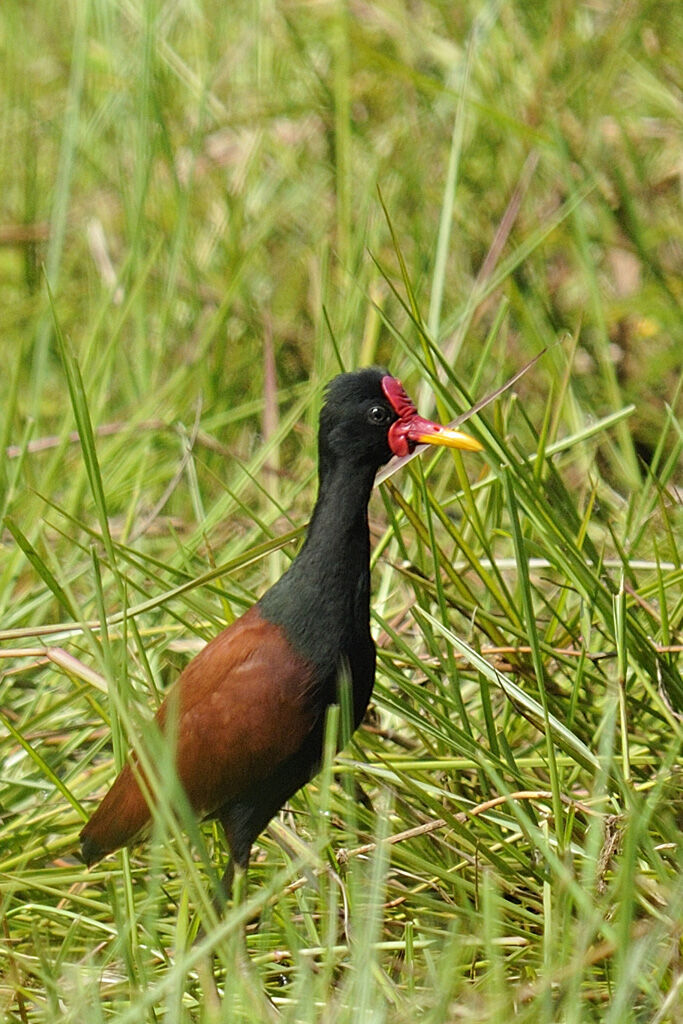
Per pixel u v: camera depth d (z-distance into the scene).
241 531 11.88
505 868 8.65
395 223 14.02
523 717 9.34
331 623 8.55
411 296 9.53
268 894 6.95
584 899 7.22
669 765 8.30
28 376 13.90
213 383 13.05
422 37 14.44
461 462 9.46
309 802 9.19
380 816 7.43
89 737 10.31
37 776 10.29
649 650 9.24
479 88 14.06
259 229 13.51
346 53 13.47
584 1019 7.25
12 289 15.37
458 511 12.30
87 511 12.32
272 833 9.07
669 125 14.11
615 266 14.11
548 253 14.38
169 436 12.49
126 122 14.91
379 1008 6.85
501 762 8.88
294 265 14.05
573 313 13.93
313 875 8.30
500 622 9.53
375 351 13.05
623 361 13.65
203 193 14.55
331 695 8.58
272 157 14.61
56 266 13.27
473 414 9.96
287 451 13.17
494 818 8.79
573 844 8.68
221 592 9.46
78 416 8.77
